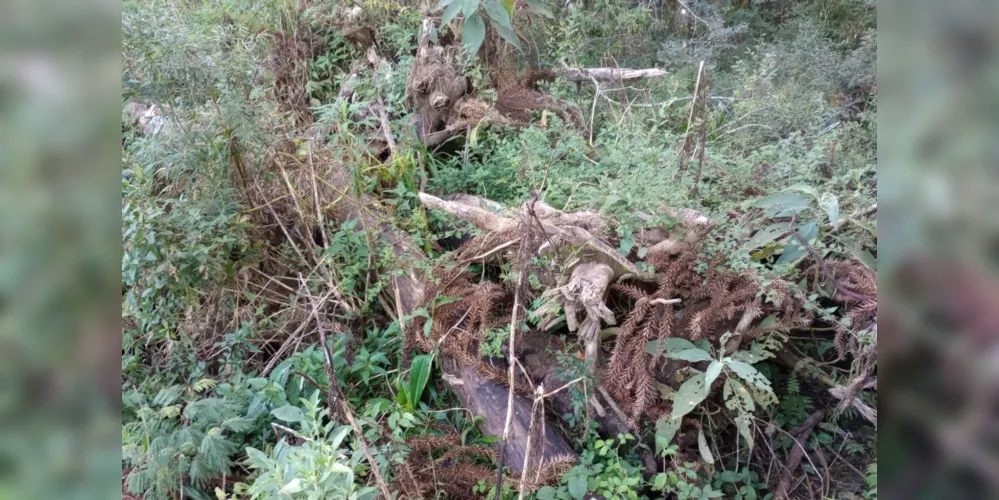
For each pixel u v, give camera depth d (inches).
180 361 83.4
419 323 87.1
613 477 68.9
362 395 85.4
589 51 151.1
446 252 98.2
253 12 131.6
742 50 146.8
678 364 78.4
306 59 133.7
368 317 97.7
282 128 108.6
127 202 81.7
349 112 112.7
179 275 83.8
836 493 75.4
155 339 88.0
